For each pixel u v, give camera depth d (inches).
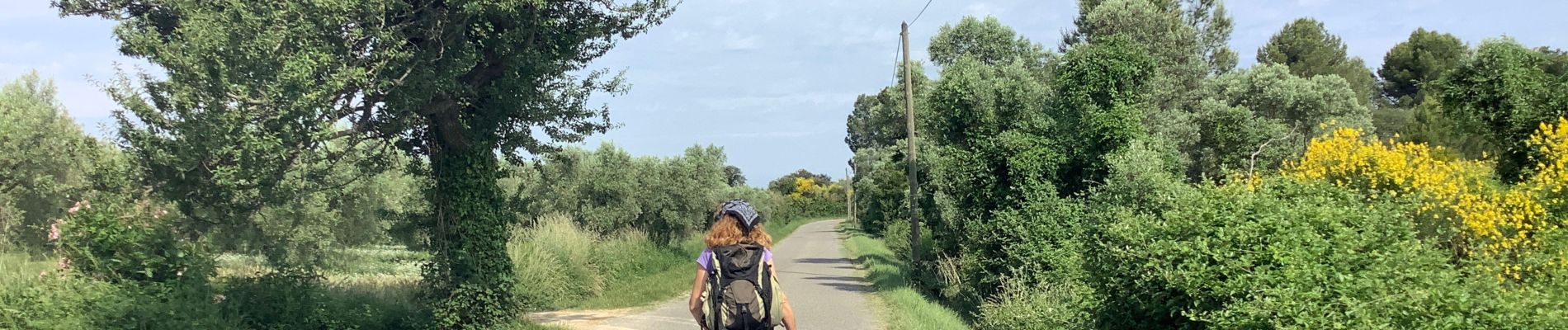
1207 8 1517.0
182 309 271.6
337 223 436.8
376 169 375.6
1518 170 518.3
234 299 307.1
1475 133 562.9
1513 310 206.7
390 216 398.3
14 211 473.4
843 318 514.9
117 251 276.4
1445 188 426.3
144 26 307.6
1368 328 197.8
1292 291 209.8
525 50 354.0
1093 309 295.4
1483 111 547.2
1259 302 209.5
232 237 327.0
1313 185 314.0
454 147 378.9
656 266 961.5
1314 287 213.9
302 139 285.1
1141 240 256.7
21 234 470.6
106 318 252.1
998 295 549.3
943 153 754.8
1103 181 613.0
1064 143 642.2
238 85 257.9
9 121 490.6
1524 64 541.0
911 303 568.1
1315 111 1035.3
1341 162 494.3
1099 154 613.9
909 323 470.0
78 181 478.0
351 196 452.1
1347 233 233.8
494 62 364.8
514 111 390.0
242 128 264.5
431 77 321.1
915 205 815.1
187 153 265.6
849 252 1492.4
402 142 372.5
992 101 716.0
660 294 671.1
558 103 411.8
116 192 287.6
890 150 1449.3
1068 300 416.5
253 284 323.0
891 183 1567.4
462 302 382.0
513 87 370.0
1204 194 270.8
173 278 288.2
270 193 306.2
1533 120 510.3
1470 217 398.9
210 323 275.9
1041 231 564.1
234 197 304.2
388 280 449.7
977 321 539.8
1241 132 857.5
